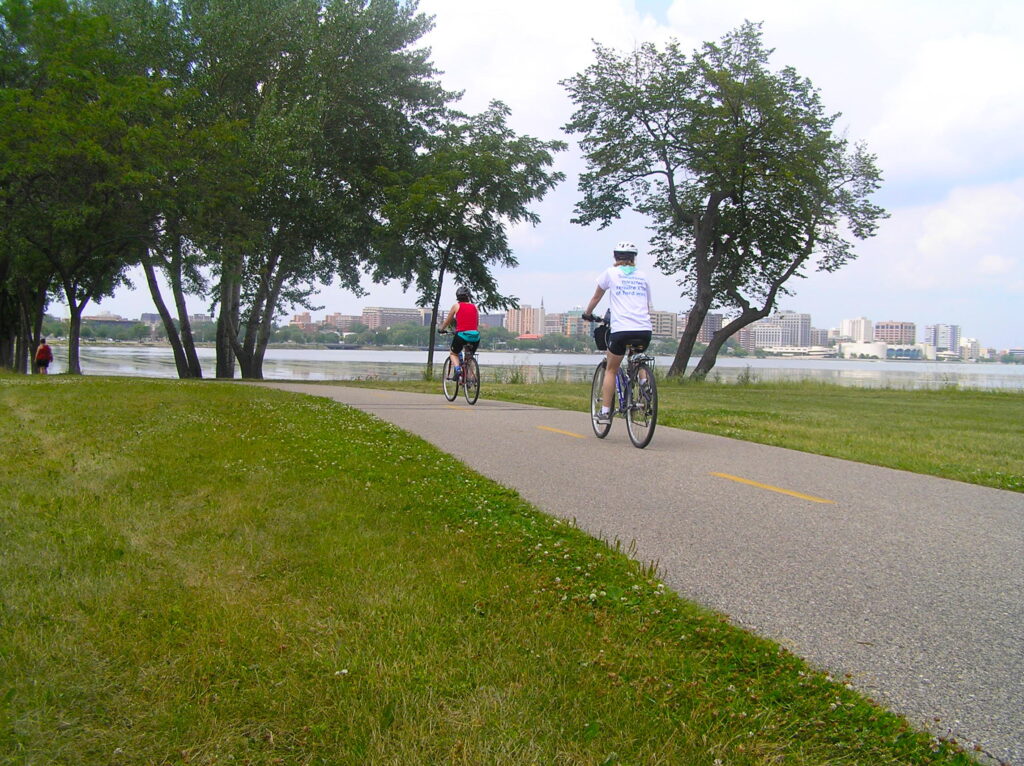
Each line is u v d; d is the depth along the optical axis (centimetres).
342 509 525
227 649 304
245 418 1035
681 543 478
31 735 247
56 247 3050
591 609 354
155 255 3253
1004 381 4584
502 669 290
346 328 17650
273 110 3253
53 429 910
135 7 3309
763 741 248
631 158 3538
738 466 746
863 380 4156
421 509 537
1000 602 382
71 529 467
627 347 873
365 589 370
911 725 266
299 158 3177
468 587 375
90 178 2873
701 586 401
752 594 390
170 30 3331
